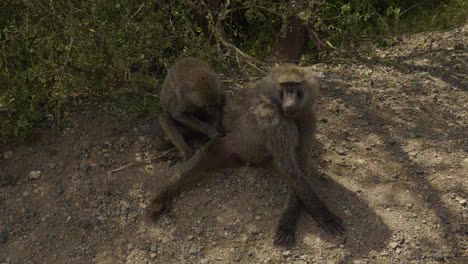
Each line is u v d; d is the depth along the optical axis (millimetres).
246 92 3770
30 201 3758
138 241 3586
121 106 4219
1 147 4000
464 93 4273
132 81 4191
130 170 3855
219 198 3701
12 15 3973
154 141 4012
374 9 5016
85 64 4047
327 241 3482
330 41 4930
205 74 3801
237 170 3809
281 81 3523
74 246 3594
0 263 3549
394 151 3891
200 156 3705
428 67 4527
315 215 3541
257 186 3732
